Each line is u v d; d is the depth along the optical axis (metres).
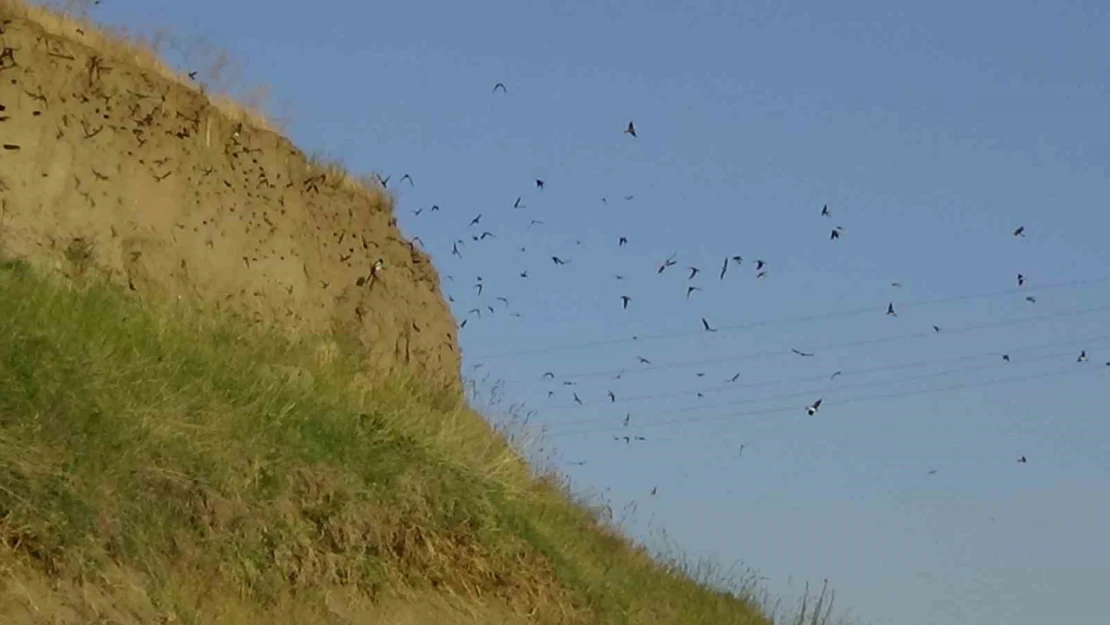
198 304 32.78
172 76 35.72
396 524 27.61
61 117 31.95
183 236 33.75
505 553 29.52
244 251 35.34
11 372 22.88
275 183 37.38
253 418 26.80
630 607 32.59
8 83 31.08
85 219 31.58
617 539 38.88
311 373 30.58
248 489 25.03
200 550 23.33
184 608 22.03
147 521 22.80
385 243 40.50
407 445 29.73
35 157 31.14
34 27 31.95
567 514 36.16
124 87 33.66
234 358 28.84
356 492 27.12
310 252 37.53
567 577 30.64
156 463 23.75
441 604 27.30
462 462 30.81
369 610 25.72
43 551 20.98
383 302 39.00
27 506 21.12
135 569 22.06
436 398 36.16
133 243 32.38
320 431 28.06
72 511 21.59
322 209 38.69
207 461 24.64
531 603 29.12
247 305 34.59
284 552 24.70
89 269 30.73
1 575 20.20
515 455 36.41
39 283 26.48
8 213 30.08
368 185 41.06
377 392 32.47
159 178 33.72
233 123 36.59
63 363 23.91
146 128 33.84
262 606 23.56
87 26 34.31
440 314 41.16
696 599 38.66
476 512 29.53
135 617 21.33
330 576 25.41
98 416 23.39
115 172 32.69
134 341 26.42
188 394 25.98
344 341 36.59
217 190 35.28
